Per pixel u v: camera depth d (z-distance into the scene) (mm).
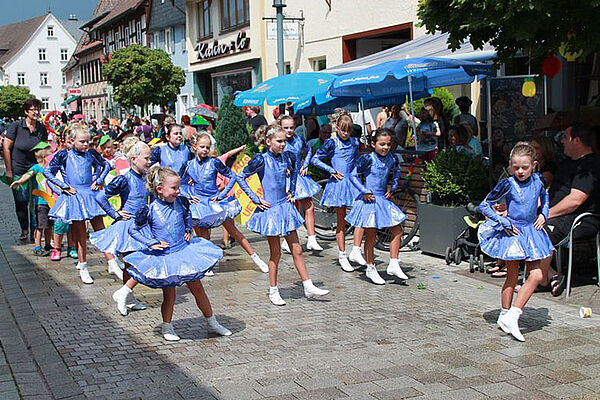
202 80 32219
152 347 5836
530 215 5918
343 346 5738
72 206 8219
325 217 11531
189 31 31641
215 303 7250
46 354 5695
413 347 5672
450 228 8773
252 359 5473
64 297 7637
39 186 10195
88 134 8453
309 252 10016
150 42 40062
